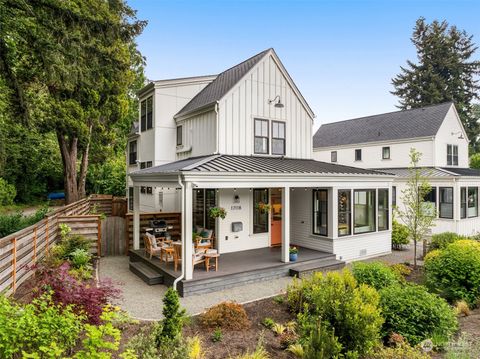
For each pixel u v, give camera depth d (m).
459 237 13.82
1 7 9.48
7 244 6.66
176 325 5.34
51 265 6.17
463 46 43.03
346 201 12.32
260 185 9.95
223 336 6.04
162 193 15.76
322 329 5.17
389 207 13.80
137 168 18.69
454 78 42.41
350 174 11.88
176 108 15.71
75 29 11.05
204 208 12.68
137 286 9.26
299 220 13.29
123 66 16.05
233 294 8.70
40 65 11.24
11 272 6.89
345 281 6.65
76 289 5.29
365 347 5.32
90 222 12.14
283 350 5.59
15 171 27.53
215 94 13.66
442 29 42.91
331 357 4.91
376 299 6.14
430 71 42.66
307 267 10.59
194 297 8.48
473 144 42.41
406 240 14.62
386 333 5.98
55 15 10.69
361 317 5.43
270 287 9.27
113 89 17.75
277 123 13.75
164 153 15.36
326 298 6.01
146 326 6.34
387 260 12.60
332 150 29.80
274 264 10.27
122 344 5.53
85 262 9.88
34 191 29.30
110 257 12.76
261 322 6.73
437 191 19.45
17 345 3.57
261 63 13.30
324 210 12.27
